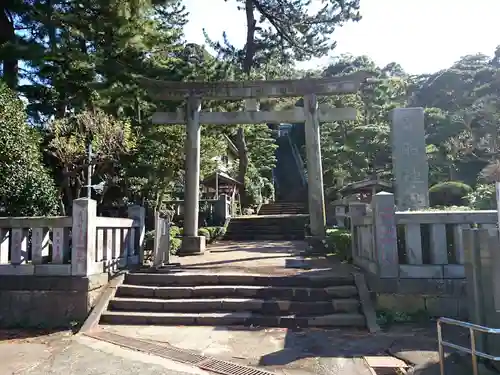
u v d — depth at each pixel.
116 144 12.52
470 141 20.12
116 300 6.37
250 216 19.09
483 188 10.02
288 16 19.97
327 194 23.48
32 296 6.21
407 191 10.97
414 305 5.90
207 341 5.11
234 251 11.60
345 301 6.04
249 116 12.09
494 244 3.91
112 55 13.21
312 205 11.64
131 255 8.02
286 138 40.28
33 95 14.02
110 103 13.34
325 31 20.38
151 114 14.07
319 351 4.67
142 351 4.80
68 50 11.99
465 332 5.21
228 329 5.59
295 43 20.98
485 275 4.00
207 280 6.93
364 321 5.64
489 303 3.95
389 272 6.00
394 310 5.91
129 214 8.38
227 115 12.10
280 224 17.06
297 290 6.41
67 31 11.81
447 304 5.85
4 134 7.48
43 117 14.08
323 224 11.60
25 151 7.88
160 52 15.59
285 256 10.11
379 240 6.07
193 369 4.20
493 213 5.91
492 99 22.42
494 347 3.84
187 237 11.32
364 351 4.64
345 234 9.62
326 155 25.31
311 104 11.88
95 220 6.50
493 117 21.00
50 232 6.77
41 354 4.73
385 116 24.14
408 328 5.49
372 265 6.45
